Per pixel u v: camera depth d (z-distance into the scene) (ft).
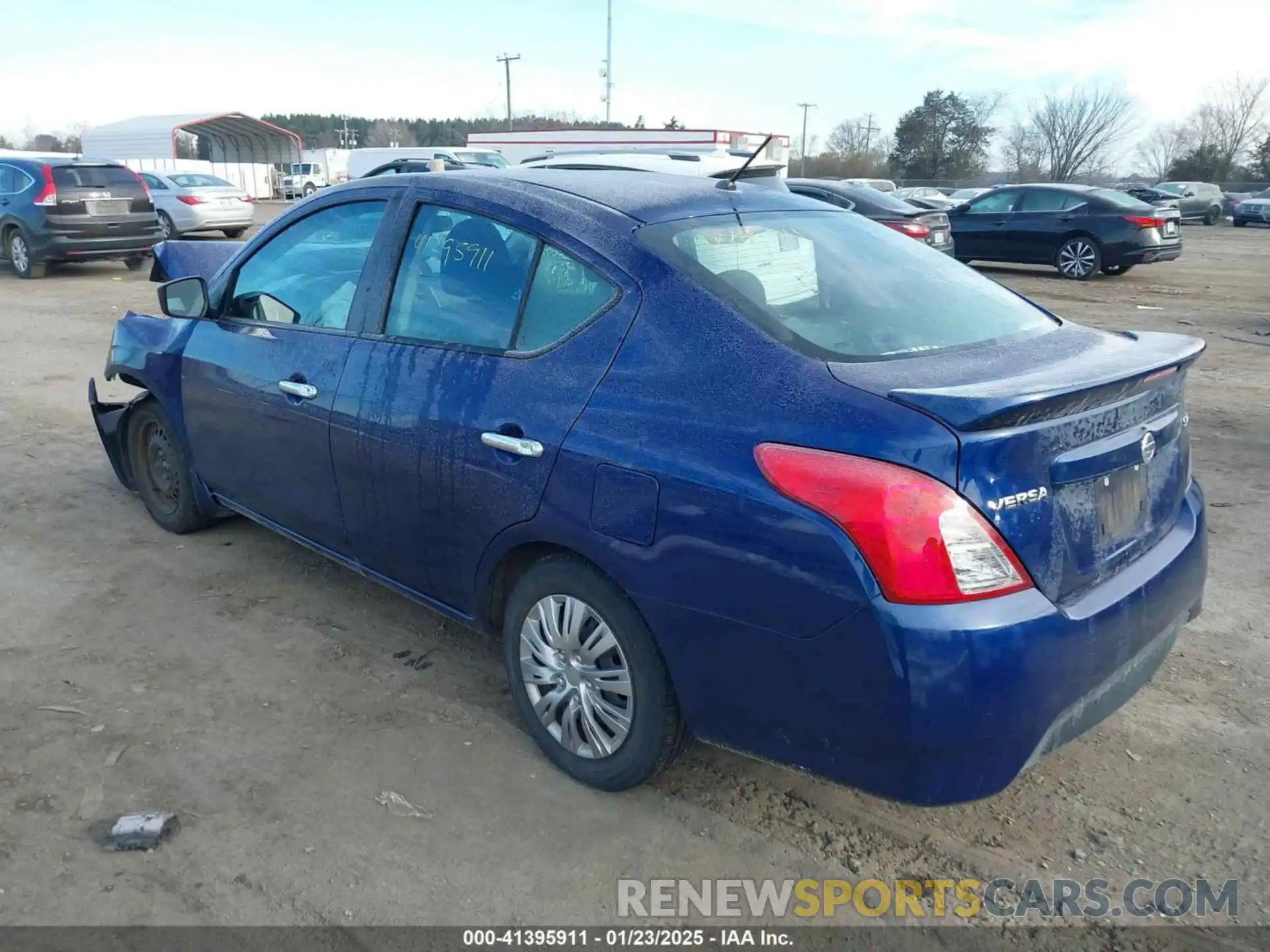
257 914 8.22
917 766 7.50
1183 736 10.84
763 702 8.14
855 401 7.73
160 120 169.37
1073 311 40.91
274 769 10.13
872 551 7.29
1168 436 9.22
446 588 10.99
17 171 49.01
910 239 11.78
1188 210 126.11
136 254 50.98
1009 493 7.42
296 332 12.66
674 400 8.54
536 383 9.54
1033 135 236.43
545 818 9.46
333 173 176.14
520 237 10.25
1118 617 8.11
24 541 15.96
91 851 8.89
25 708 11.14
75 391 26.32
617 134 86.28
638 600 8.70
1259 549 15.88
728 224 10.12
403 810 9.52
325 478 12.14
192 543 15.94
